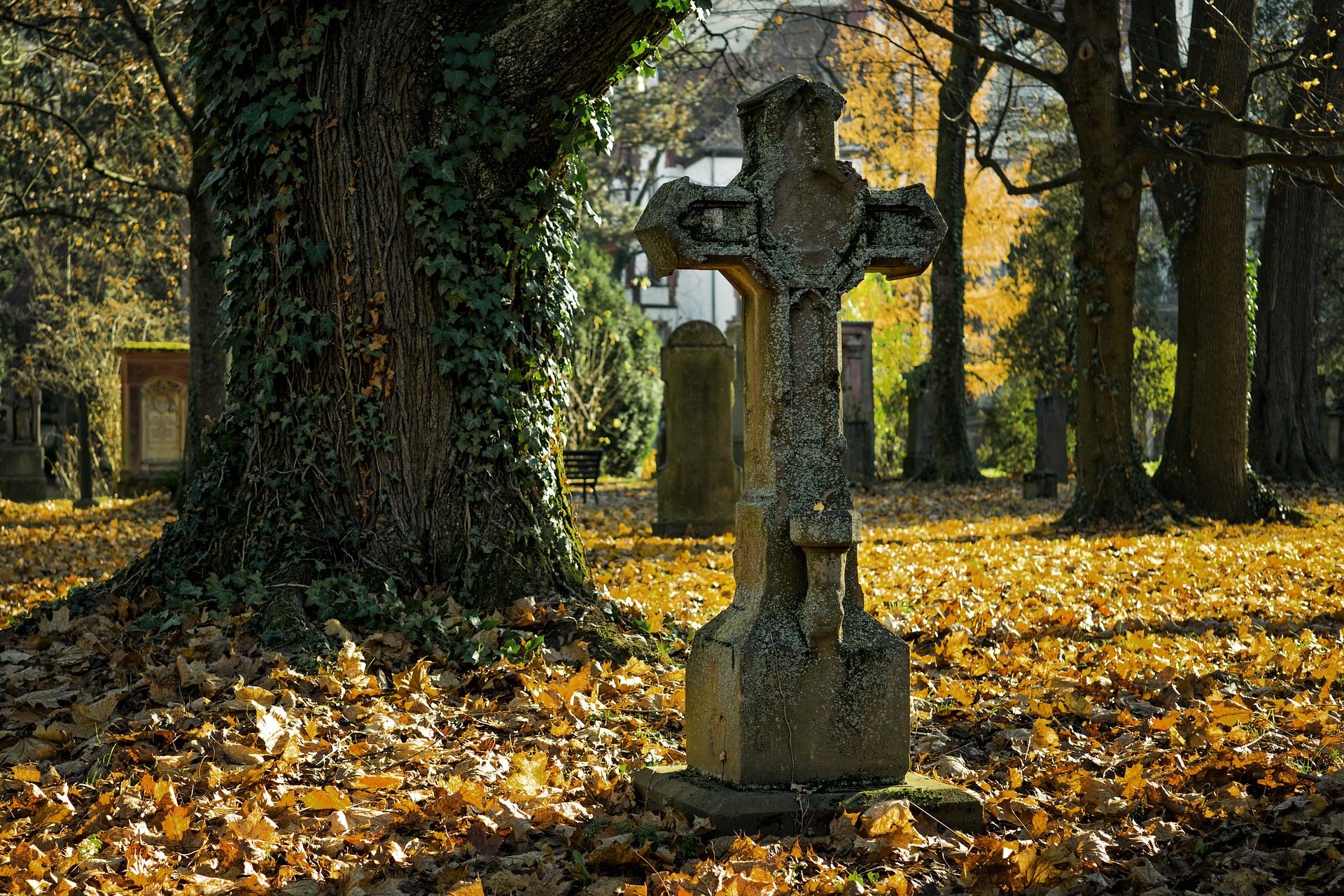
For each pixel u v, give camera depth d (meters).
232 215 7.70
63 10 20.59
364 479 7.34
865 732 4.28
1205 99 16.44
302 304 7.36
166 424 24.98
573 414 30.97
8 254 35.88
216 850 3.92
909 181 32.97
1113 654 7.06
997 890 3.56
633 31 7.24
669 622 7.78
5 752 5.13
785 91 4.38
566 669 6.30
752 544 4.39
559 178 7.93
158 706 5.52
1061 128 26.27
